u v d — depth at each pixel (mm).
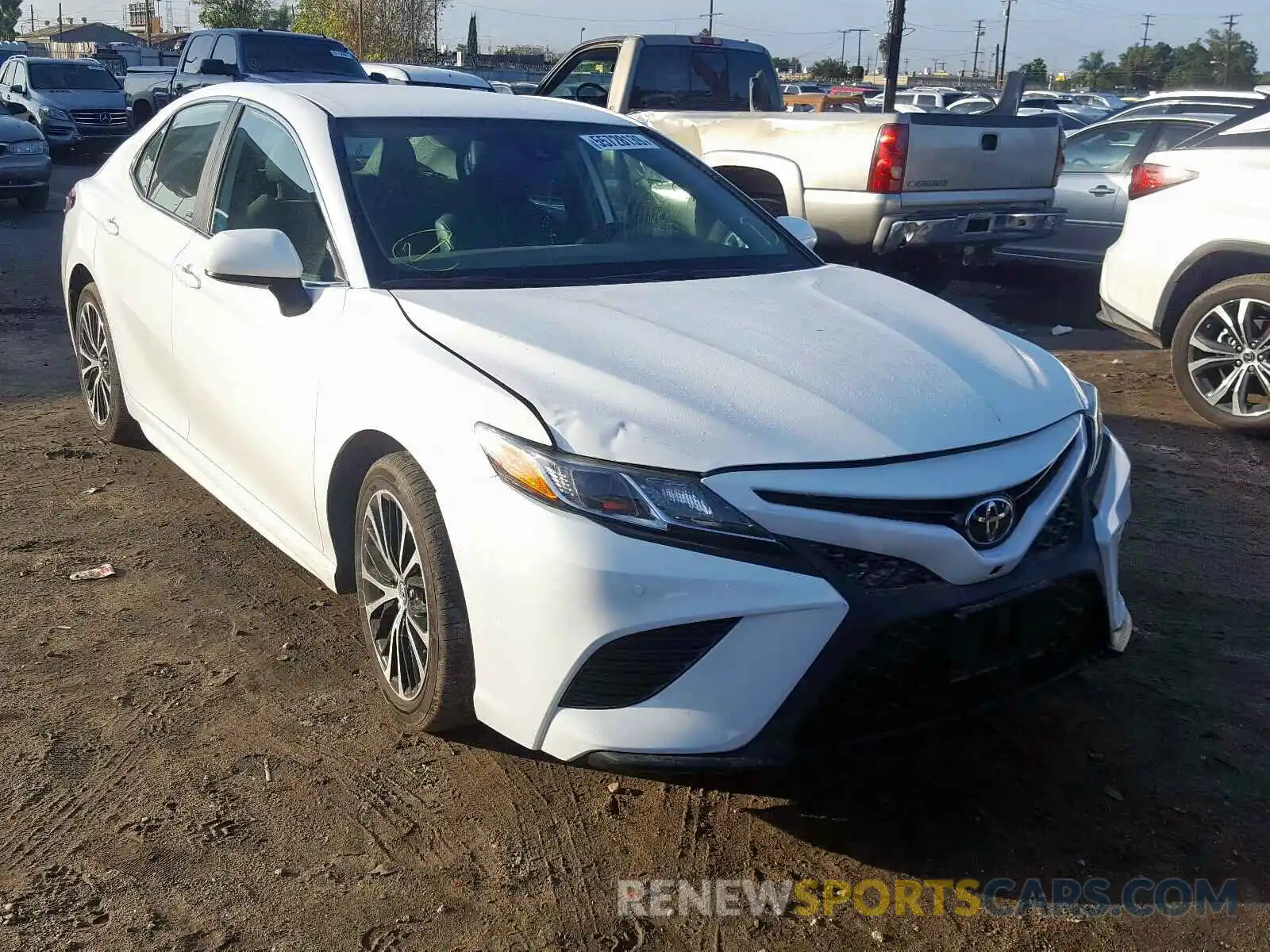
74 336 5770
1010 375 3281
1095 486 3211
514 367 3020
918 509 2760
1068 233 9516
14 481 5230
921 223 7953
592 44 10828
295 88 4406
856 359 3193
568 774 3229
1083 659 3121
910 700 2801
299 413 3572
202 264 4219
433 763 3252
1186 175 6758
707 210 4387
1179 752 3387
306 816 3018
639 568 2650
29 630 3914
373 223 3703
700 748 2701
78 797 3057
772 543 2664
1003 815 3105
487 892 2770
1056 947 2652
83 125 21312
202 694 3564
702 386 2943
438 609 3018
